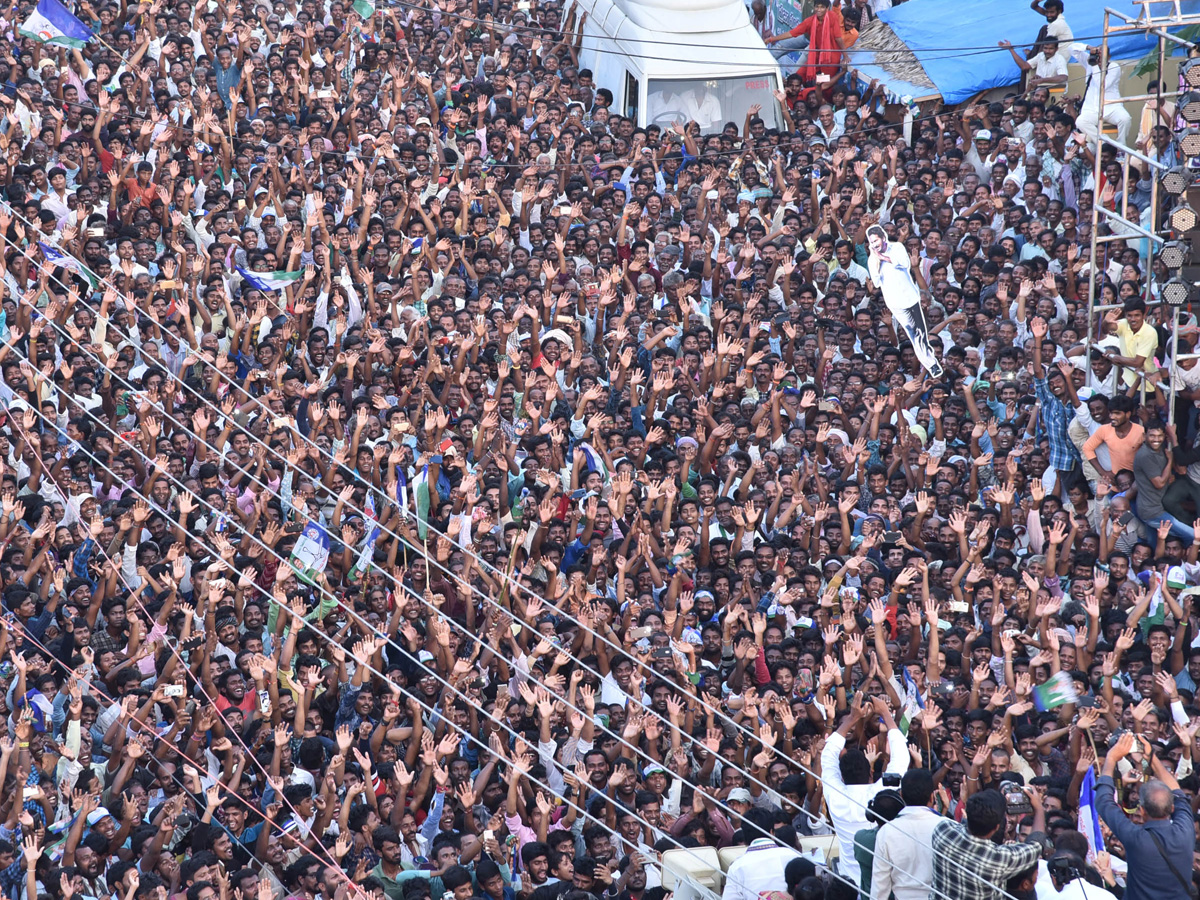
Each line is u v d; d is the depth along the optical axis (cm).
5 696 2405
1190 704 2550
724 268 3656
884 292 3222
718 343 3331
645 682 2541
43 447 2844
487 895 2155
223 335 3312
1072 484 3047
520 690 2442
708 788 2373
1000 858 1602
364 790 2277
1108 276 3447
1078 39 4156
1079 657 2606
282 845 2222
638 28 4322
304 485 2873
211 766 2372
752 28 4441
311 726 2436
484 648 2602
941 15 4594
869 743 2359
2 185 3491
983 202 3784
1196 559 2827
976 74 4250
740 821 2312
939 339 3497
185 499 2692
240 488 2902
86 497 2755
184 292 3338
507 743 2420
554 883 2152
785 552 2820
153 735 2358
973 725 2381
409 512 2869
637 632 2595
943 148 4106
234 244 3478
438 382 3266
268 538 2750
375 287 3462
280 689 2475
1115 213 3259
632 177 4019
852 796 1855
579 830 2317
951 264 3697
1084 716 2350
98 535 2675
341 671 2508
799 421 3231
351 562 2752
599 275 3541
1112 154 3672
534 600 2631
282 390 3158
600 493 2992
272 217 3562
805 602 2745
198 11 4269
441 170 3953
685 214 3788
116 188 3516
